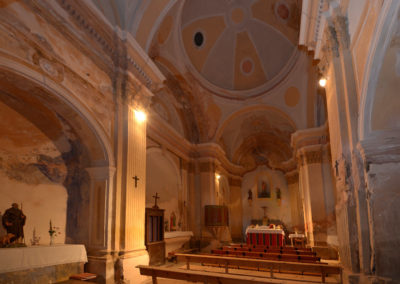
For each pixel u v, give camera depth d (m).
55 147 6.68
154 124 11.51
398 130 4.54
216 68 14.48
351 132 5.05
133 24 7.82
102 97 6.93
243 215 21.25
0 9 4.73
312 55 12.07
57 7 5.74
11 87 5.53
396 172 4.48
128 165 7.31
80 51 6.39
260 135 19.58
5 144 5.68
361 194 4.80
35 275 5.31
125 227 6.88
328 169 13.03
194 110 14.87
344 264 5.47
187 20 11.89
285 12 11.62
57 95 5.73
